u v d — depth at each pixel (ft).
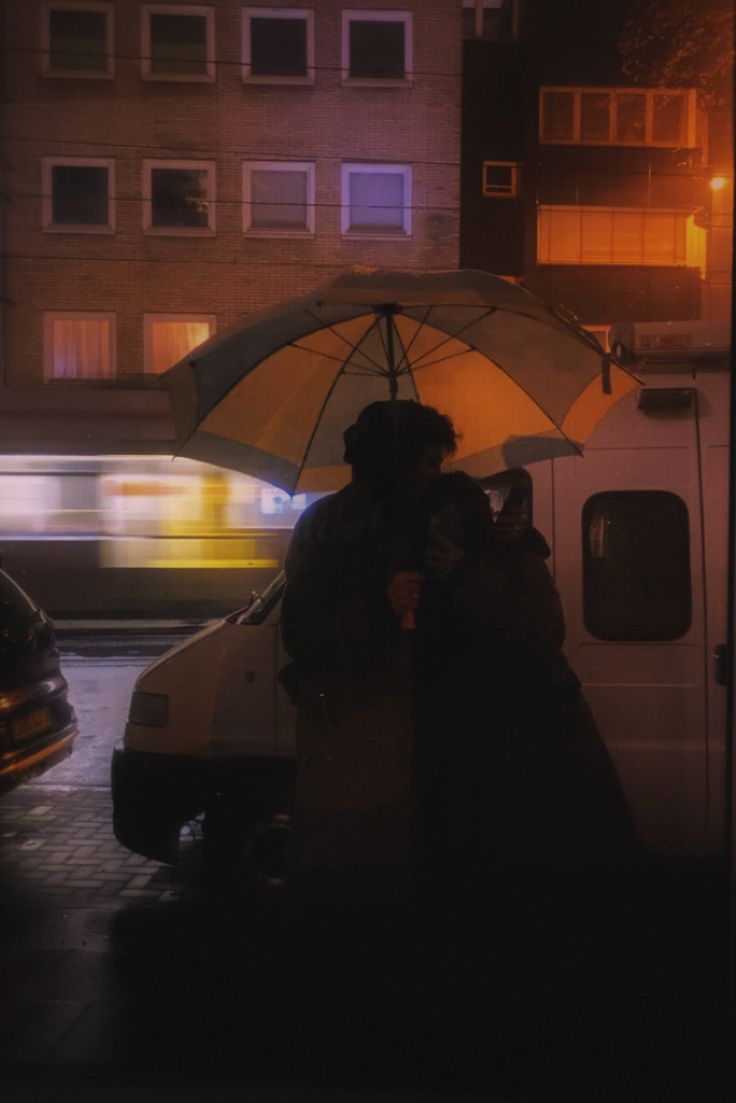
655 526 14.21
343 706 12.97
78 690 31.01
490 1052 12.21
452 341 12.67
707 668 14.10
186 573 42.45
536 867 13.16
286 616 12.95
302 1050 12.29
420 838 13.10
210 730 14.79
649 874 13.83
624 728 14.12
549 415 13.05
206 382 12.19
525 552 13.34
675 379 14.24
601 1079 11.64
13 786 16.94
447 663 12.96
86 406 38.60
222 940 14.10
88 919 15.62
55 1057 12.05
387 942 13.21
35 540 41.04
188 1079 11.60
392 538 12.85
